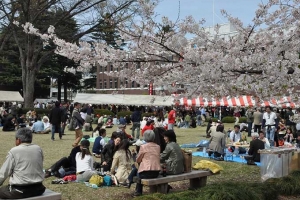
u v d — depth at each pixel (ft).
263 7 24.71
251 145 39.27
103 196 24.88
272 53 22.52
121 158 28.58
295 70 22.89
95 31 96.22
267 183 25.99
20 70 176.76
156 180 23.09
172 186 28.35
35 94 199.82
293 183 26.16
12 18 102.78
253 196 22.65
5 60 173.06
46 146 49.55
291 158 30.58
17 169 17.26
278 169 29.43
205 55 22.31
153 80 26.63
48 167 34.01
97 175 28.09
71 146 49.70
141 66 26.86
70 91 266.98
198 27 24.14
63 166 30.71
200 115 109.29
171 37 24.43
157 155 23.95
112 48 26.22
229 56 22.57
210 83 24.44
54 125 57.67
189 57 22.61
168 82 25.25
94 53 25.85
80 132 47.39
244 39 24.76
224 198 21.45
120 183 27.76
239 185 24.08
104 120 93.61
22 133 17.94
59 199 17.95
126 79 27.61
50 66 185.37
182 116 110.83
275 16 25.20
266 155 29.68
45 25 105.50
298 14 24.88
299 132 51.65
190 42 24.59
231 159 42.39
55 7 103.60
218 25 24.79
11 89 187.32
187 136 71.97
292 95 27.22
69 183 28.30
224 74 23.93
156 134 30.22
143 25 24.71
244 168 36.76
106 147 31.63
